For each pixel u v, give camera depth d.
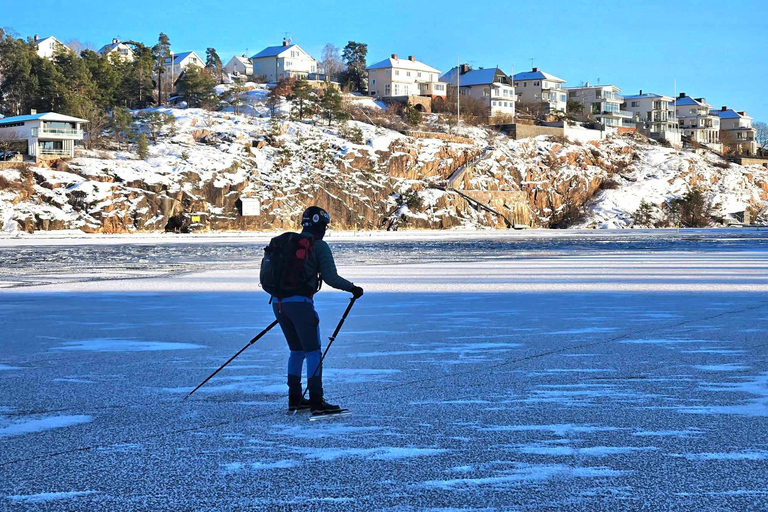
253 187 89.12
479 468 4.71
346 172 98.69
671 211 120.56
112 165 80.94
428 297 16.59
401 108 128.88
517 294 17.12
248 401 6.81
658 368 8.17
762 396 6.74
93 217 75.31
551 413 6.18
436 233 84.62
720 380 7.49
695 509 3.99
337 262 31.78
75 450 5.20
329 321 12.54
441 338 10.59
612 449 5.11
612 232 89.62
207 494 4.28
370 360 8.88
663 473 4.58
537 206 116.38
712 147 163.50
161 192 81.00
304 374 8.12
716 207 127.12
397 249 45.47
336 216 95.12
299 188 93.25
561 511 3.98
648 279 21.23
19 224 70.31
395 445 5.27
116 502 4.17
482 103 138.75
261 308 14.68
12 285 20.64
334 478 4.55
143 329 11.73
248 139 95.12
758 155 175.62
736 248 43.78
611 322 12.12
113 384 7.57
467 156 112.69
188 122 97.75
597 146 131.62
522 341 10.23
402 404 6.59
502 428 5.71
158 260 34.06
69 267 29.00
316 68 152.75
